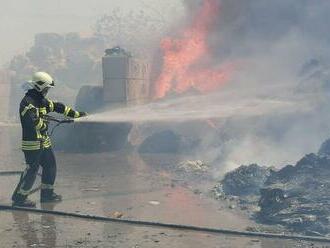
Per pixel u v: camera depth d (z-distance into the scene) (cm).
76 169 1144
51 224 652
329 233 603
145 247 547
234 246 553
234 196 823
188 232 613
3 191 873
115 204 774
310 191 704
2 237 589
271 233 599
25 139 751
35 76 754
